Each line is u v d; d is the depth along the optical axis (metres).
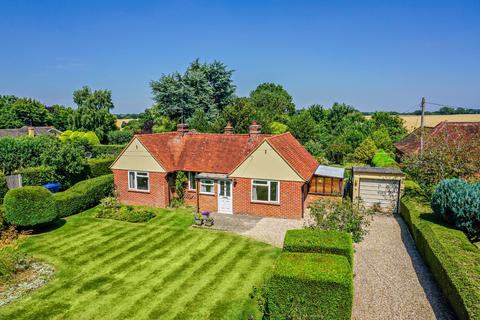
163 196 26.72
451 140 26.47
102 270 16.28
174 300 13.52
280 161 23.44
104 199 26.20
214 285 14.65
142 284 14.88
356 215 15.50
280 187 23.70
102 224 23.06
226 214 25.17
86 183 27.25
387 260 16.61
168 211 25.97
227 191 25.38
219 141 28.34
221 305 13.09
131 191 27.94
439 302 12.67
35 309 13.07
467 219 16.30
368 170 25.83
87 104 80.38
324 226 15.49
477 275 11.71
